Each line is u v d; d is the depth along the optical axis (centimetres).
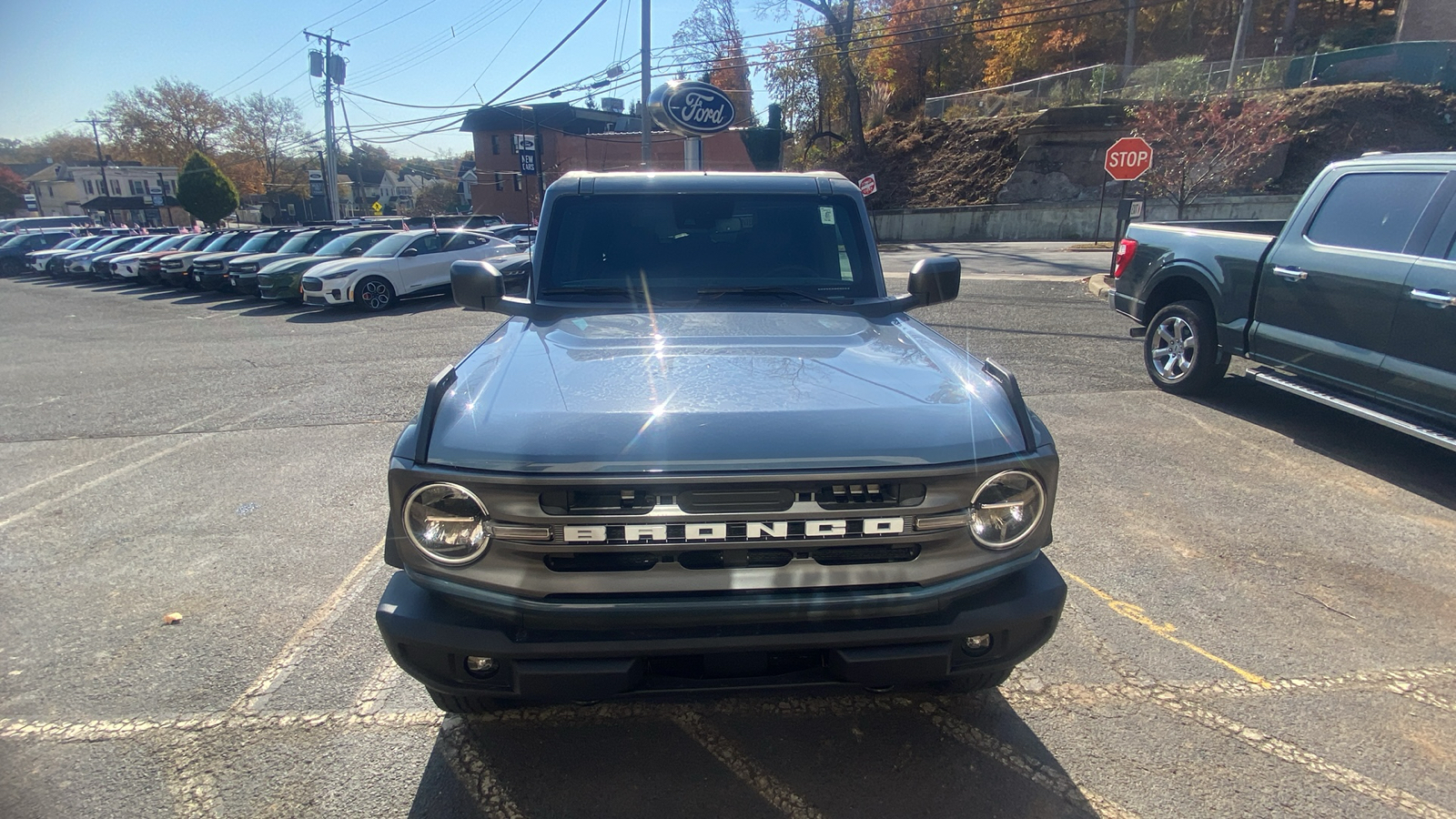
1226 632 327
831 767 253
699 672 212
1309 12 4244
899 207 3556
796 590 207
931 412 215
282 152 7238
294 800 242
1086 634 326
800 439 201
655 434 201
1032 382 719
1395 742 262
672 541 198
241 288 1712
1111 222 2900
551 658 204
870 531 202
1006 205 3050
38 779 252
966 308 1148
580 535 198
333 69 3362
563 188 350
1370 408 493
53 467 578
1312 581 368
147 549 427
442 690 214
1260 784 243
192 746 267
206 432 660
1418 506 452
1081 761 254
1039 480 213
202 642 331
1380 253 487
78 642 333
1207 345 640
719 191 350
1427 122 2733
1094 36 4331
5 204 8556
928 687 267
